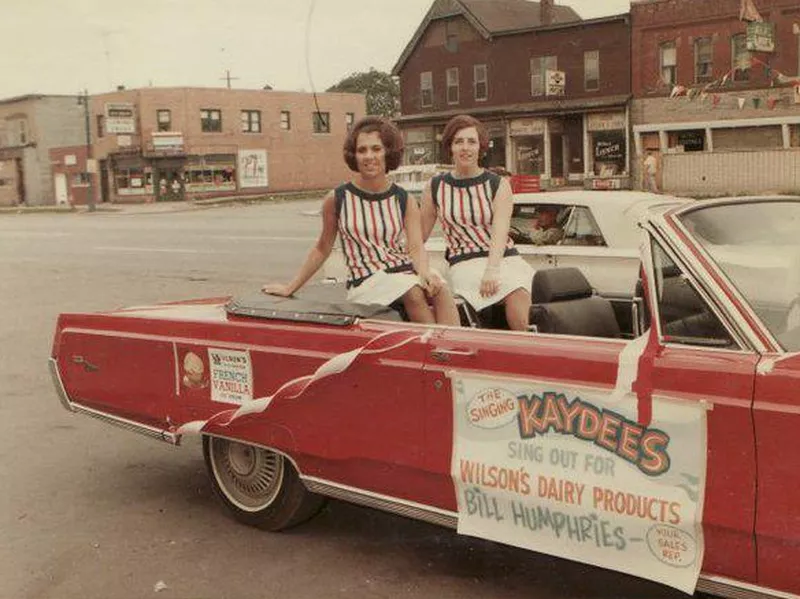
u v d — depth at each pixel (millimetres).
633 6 39781
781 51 36156
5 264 20234
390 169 4227
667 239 3047
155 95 55719
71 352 4969
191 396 4418
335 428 3838
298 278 4496
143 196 56906
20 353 9523
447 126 4414
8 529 4645
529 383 3248
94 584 3969
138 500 5016
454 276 4445
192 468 5582
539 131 43656
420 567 4031
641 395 2992
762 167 34750
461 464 3449
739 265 3041
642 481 3004
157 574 4051
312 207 45281
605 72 41156
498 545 4227
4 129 67250
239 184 58719
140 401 4652
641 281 3572
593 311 4043
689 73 38844
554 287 4035
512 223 8500
